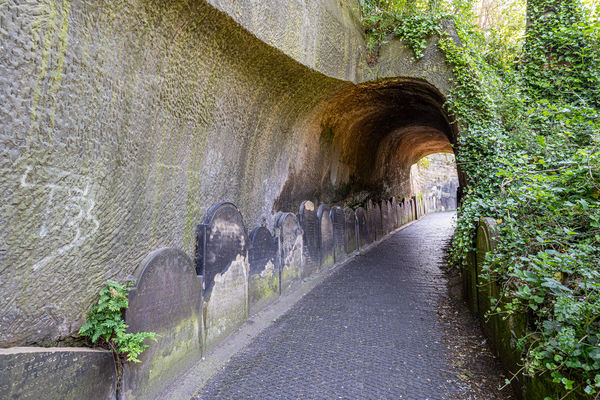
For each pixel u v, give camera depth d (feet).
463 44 19.61
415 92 23.77
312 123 23.73
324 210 26.45
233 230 14.75
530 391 7.97
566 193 9.76
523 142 15.37
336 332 14.58
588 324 6.16
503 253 10.81
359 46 21.88
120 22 8.30
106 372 8.07
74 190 7.68
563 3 18.63
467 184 17.85
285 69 15.99
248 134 16.55
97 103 8.15
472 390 9.84
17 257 6.51
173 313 10.66
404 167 55.47
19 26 6.15
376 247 34.96
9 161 6.21
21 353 6.18
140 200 10.02
